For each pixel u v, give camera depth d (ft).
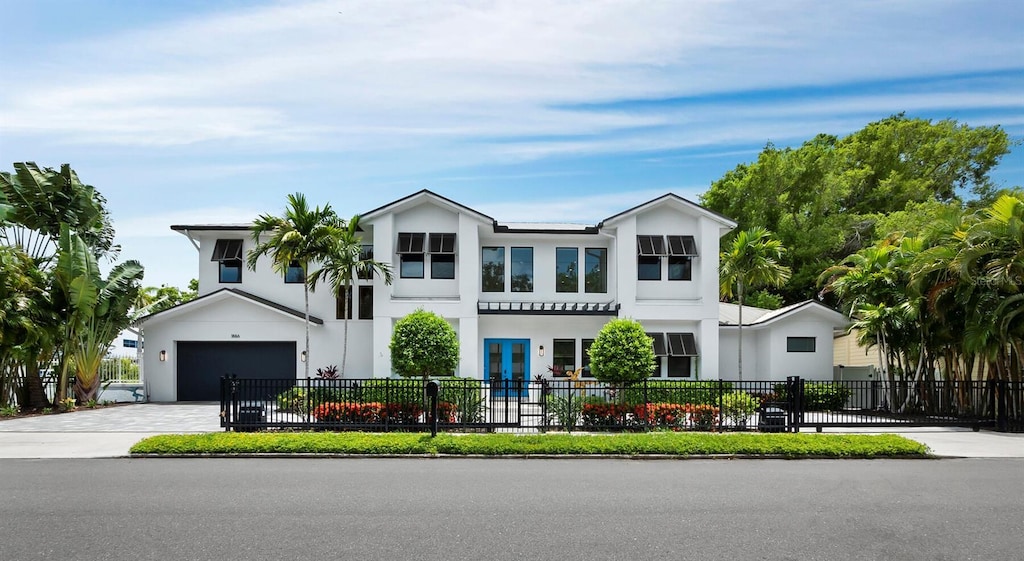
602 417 53.11
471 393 54.13
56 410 69.72
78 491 31.58
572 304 83.66
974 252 54.75
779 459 42.39
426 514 27.17
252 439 43.78
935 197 133.18
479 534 24.17
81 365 74.08
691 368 82.07
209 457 42.06
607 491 32.01
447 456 42.52
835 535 24.35
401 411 51.90
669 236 82.69
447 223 81.10
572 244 86.43
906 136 136.05
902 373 70.69
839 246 117.91
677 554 21.94
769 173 117.91
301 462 40.47
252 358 82.53
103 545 22.74
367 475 36.14
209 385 81.97
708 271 81.35
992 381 57.06
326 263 75.41
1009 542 23.66
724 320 88.28
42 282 70.33
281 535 23.95
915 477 36.32
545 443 43.29
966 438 50.88
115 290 76.18
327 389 54.29
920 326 64.44
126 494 30.94
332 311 83.71
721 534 24.39
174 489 32.09
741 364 78.79
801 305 81.51
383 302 78.18
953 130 134.10
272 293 83.97
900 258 67.26
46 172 76.13
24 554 21.75
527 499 30.12
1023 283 55.11
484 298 85.10
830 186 120.26
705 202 130.72
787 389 53.67
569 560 21.26
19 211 73.46
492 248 86.07
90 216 77.56
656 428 52.31
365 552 21.97
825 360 82.64
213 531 24.49
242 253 83.76
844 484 34.17
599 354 55.93
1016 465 40.55
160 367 81.15
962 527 25.64
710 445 43.04
